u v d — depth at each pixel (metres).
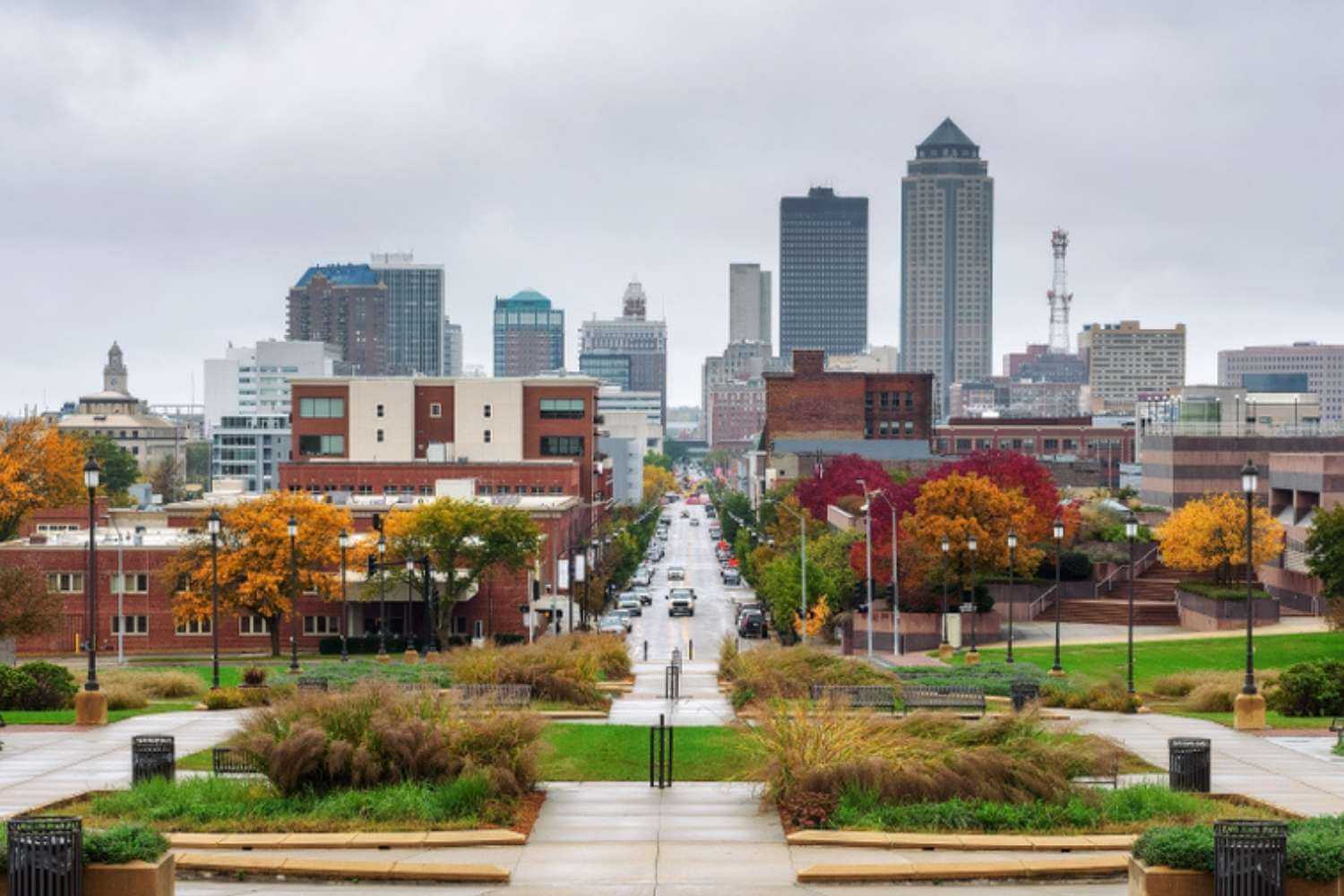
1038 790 30.47
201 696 56.53
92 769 36.22
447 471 145.88
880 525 110.62
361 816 29.69
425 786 30.97
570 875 26.52
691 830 29.84
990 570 96.81
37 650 96.88
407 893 25.56
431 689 35.66
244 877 26.38
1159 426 154.38
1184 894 22.52
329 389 165.12
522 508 113.56
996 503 93.12
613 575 141.38
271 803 30.27
